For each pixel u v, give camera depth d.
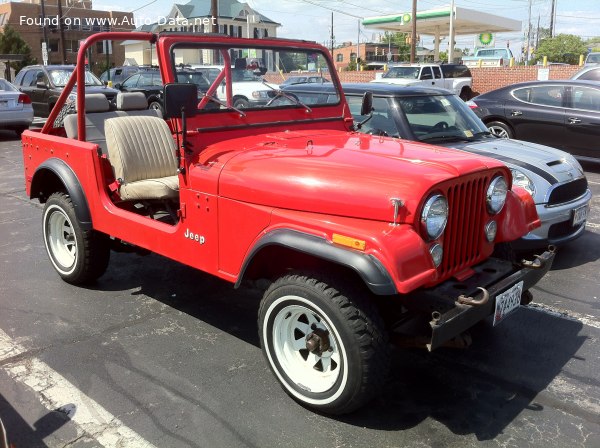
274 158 3.20
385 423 2.95
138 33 3.61
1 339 3.78
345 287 2.74
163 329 3.96
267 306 3.03
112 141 4.17
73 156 4.25
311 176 2.95
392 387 3.28
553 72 23.16
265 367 3.48
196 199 3.38
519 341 3.84
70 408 3.04
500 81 24.53
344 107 4.50
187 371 3.42
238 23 36.84
